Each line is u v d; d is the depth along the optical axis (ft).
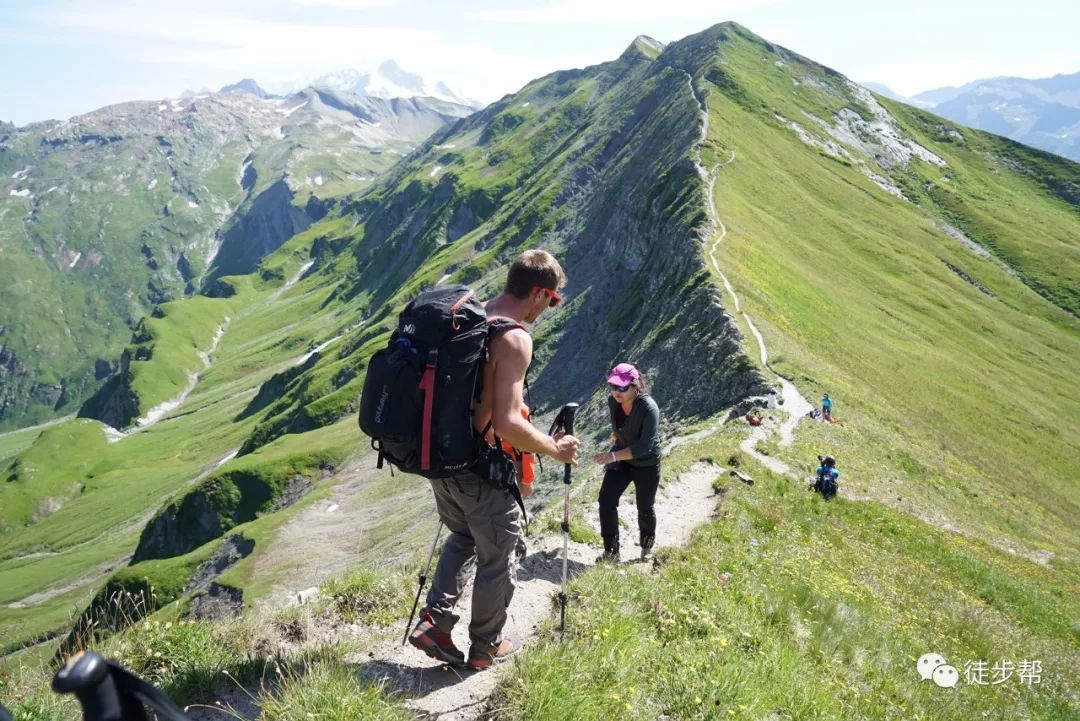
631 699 19.60
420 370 16.76
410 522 271.49
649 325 241.55
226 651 20.43
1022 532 122.42
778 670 25.25
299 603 25.20
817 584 44.70
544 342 368.27
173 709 6.11
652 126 560.20
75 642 20.26
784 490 68.08
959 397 209.56
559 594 26.13
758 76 611.88
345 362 575.38
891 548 65.41
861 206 420.77
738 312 177.88
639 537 40.01
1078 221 563.07
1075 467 199.93
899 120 635.25
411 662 20.80
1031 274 431.43
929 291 326.65
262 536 303.89
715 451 74.49
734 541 45.78
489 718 17.90
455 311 17.29
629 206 414.82
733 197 309.22
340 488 351.87
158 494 558.56
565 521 23.81
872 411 147.02
